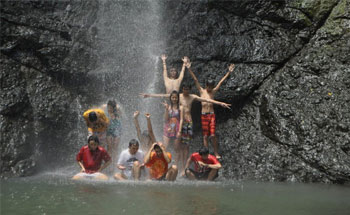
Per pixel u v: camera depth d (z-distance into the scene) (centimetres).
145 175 668
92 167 674
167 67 942
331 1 866
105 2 1061
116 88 970
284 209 408
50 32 940
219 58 920
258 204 436
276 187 619
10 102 833
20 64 895
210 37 940
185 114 794
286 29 898
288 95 817
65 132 902
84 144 910
